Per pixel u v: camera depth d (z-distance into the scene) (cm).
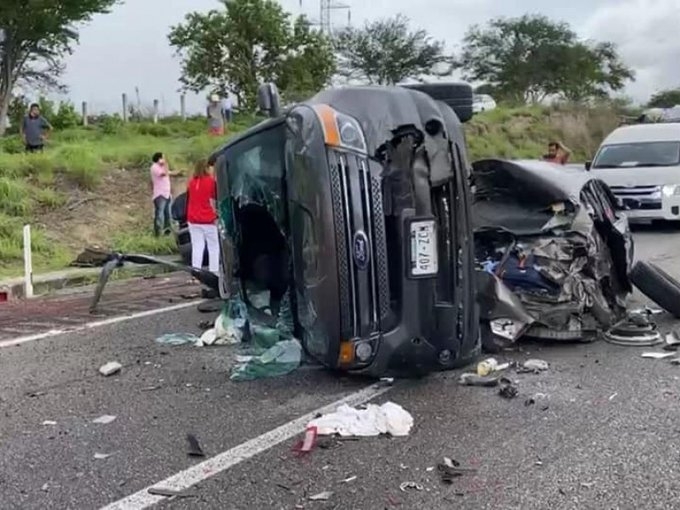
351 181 633
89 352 833
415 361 667
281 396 666
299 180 645
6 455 551
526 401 638
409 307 651
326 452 543
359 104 659
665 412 608
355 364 646
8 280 1274
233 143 742
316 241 635
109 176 1922
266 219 771
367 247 638
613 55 6531
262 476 507
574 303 814
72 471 521
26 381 730
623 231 938
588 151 3997
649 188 1705
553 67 6284
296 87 4281
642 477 493
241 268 794
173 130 3158
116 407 650
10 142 2386
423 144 650
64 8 3862
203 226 1236
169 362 784
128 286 1280
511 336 787
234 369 743
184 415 626
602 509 452
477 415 609
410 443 555
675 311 920
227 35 4394
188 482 501
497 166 892
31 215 1652
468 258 671
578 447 542
